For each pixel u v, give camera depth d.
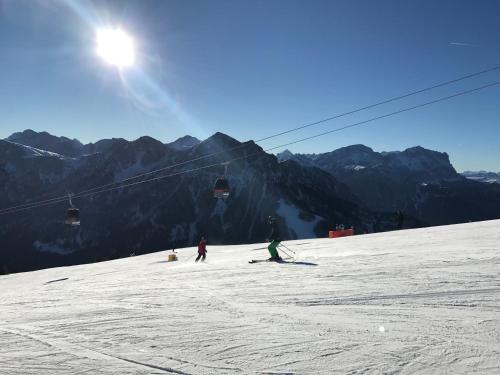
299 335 6.45
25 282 34.50
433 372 4.73
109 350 6.07
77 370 5.24
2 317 9.75
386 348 5.62
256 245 43.69
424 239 23.72
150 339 6.59
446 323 6.70
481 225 30.95
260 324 7.32
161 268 25.98
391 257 16.44
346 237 36.62
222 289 12.09
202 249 29.56
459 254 15.10
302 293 10.28
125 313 9.06
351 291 9.98
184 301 10.33
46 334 7.32
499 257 13.48
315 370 4.95
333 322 7.21
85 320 8.46
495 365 4.87
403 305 8.18
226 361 5.38
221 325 7.37
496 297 8.28
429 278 10.78
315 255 21.28
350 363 5.12
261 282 12.92
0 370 5.36
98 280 21.53
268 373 4.92
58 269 47.16
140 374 5.04
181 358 5.57
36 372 5.23
